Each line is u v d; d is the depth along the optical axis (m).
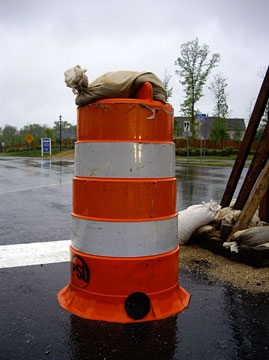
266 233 3.99
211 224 4.84
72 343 2.42
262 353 2.32
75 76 2.69
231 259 4.14
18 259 4.25
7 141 74.19
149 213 2.77
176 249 3.03
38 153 52.25
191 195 9.88
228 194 5.08
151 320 2.74
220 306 2.99
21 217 6.95
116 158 2.71
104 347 2.38
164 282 2.88
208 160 32.84
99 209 2.76
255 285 3.42
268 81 4.46
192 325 2.67
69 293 3.05
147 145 2.74
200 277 3.64
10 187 12.14
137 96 2.87
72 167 23.72
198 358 2.26
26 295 3.20
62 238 5.30
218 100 41.91
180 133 45.25
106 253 2.76
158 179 2.82
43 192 10.80
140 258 2.76
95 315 2.76
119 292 2.76
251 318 2.78
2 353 2.31
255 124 4.68
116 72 2.84
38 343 2.42
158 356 2.28
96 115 2.75
